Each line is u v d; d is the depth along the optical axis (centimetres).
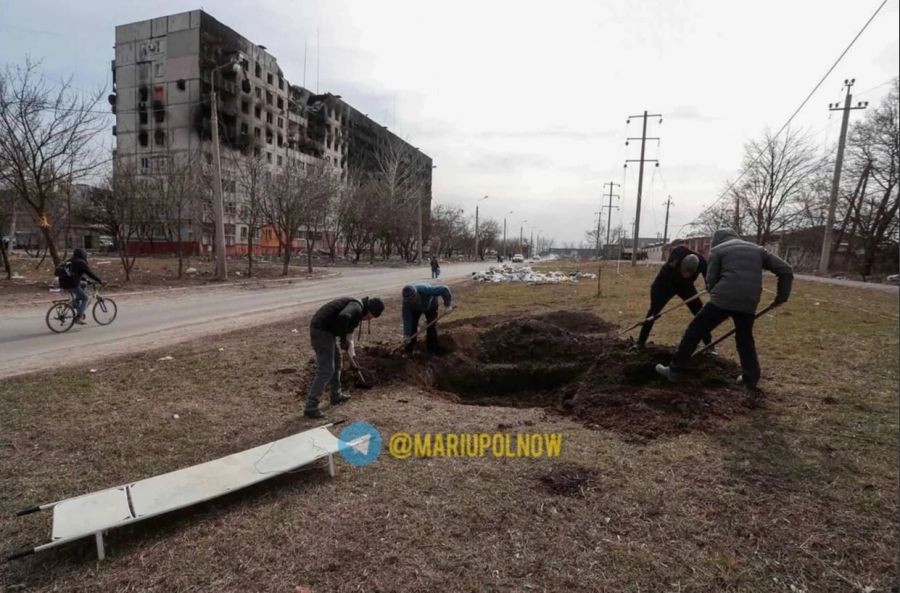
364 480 315
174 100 5306
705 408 423
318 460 346
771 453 344
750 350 465
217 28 5400
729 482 304
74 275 914
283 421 425
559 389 586
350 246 5425
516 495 292
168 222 2066
